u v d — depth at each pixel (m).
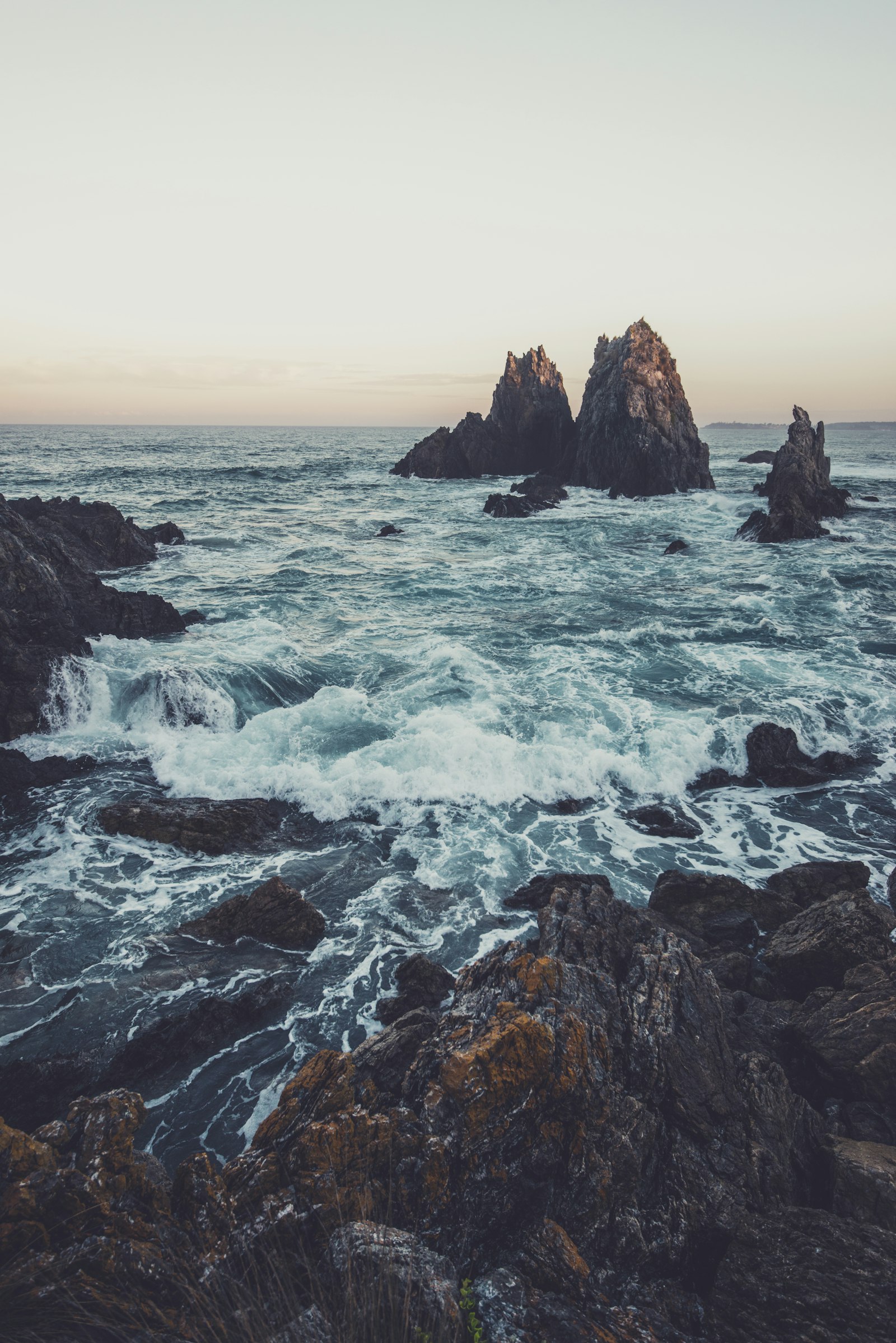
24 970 9.73
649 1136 5.72
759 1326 4.55
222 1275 4.30
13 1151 4.63
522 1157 5.34
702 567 35.00
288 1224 4.64
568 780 15.16
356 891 11.91
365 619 26.00
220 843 12.96
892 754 16.53
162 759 15.73
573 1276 4.63
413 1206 4.96
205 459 102.56
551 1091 5.55
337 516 51.12
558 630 24.72
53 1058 8.16
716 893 11.12
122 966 9.88
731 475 80.44
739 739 16.34
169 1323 3.99
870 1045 7.34
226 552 37.59
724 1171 5.68
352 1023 9.10
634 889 12.02
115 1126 5.05
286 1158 5.20
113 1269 4.18
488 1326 4.12
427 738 15.78
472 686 19.34
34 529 22.64
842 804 14.76
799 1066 7.69
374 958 10.32
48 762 15.34
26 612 17.94
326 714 17.55
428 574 33.41
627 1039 6.56
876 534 43.00
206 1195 4.87
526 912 11.40
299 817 14.26
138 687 17.73
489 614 26.98
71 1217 4.43
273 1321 4.02
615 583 31.98
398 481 74.88
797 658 21.72
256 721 17.12
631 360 62.78
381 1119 5.32
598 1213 5.18
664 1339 4.26
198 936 10.58
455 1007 6.78
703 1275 5.08
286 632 24.06
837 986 9.13
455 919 11.21
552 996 6.58
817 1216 5.28
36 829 13.36
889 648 22.53
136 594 23.34
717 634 24.17
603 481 65.56
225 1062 8.41
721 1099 6.25
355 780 14.79
